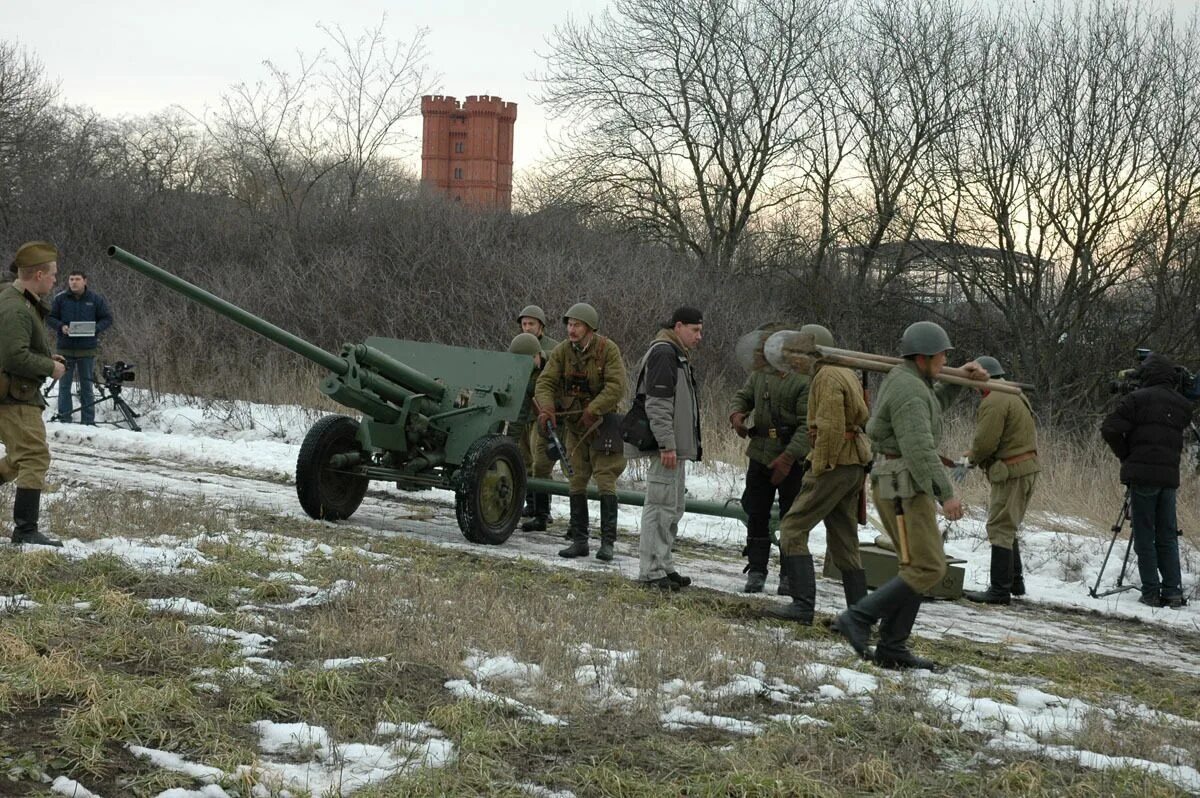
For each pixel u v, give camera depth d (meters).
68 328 15.84
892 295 28.44
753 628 7.20
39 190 31.81
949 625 8.27
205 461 13.76
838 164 30.02
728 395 18.19
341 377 9.88
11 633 5.27
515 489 10.12
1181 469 14.27
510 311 21.28
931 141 26.02
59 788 3.84
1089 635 8.45
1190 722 5.98
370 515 10.91
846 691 5.83
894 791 4.32
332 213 26.36
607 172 31.17
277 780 4.04
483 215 25.30
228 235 27.19
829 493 7.42
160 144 43.09
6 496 8.69
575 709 5.11
